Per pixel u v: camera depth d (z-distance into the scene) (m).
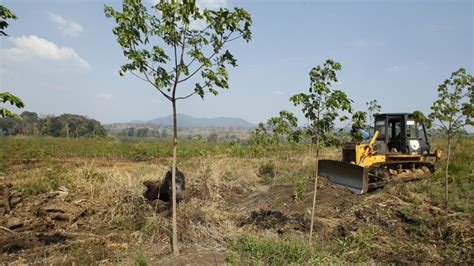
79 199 8.39
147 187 8.57
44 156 20.66
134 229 7.05
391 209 8.01
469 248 5.92
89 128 55.94
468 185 9.67
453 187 9.67
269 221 7.36
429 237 6.50
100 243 6.24
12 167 16.61
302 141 5.99
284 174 13.41
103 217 7.76
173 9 4.69
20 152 20.94
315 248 5.74
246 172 12.79
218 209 8.31
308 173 13.34
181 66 4.96
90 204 8.23
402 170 11.52
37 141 25.75
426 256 5.75
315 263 5.10
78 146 24.73
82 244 6.19
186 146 21.58
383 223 7.25
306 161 16.27
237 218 7.77
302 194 9.45
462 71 7.48
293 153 18.86
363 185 9.53
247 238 5.87
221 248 5.84
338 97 5.26
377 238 6.54
